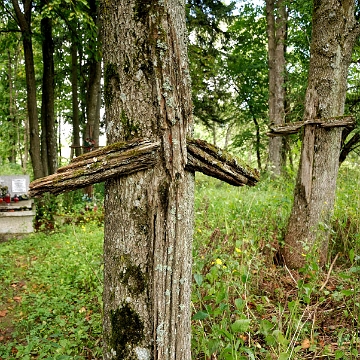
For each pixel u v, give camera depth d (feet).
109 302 6.49
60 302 13.78
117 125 6.21
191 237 6.48
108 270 6.52
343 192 20.25
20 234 26.61
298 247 14.87
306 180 14.82
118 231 6.31
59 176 5.73
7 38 37.27
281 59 40.83
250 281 11.98
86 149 38.32
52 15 28.66
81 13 27.50
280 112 40.81
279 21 41.37
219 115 53.26
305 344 8.89
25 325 12.24
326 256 15.11
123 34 6.02
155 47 5.89
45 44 34.22
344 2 13.96
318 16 14.32
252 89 53.21
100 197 37.24
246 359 7.86
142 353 6.22
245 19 50.65
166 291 6.11
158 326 6.12
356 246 15.02
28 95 32.09
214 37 45.62
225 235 14.64
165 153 5.99
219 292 9.14
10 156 72.38
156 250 6.06
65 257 19.31
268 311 11.25
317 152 14.66
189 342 6.59
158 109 5.95
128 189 6.17
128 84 6.06
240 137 57.93
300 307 11.44
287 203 17.74
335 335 9.99
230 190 25.18
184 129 6.11
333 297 11.28
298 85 37.83
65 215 29.78
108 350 6.49
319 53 14.37
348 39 14.25
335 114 14.60
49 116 35.32
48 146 35.65
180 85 6.06
